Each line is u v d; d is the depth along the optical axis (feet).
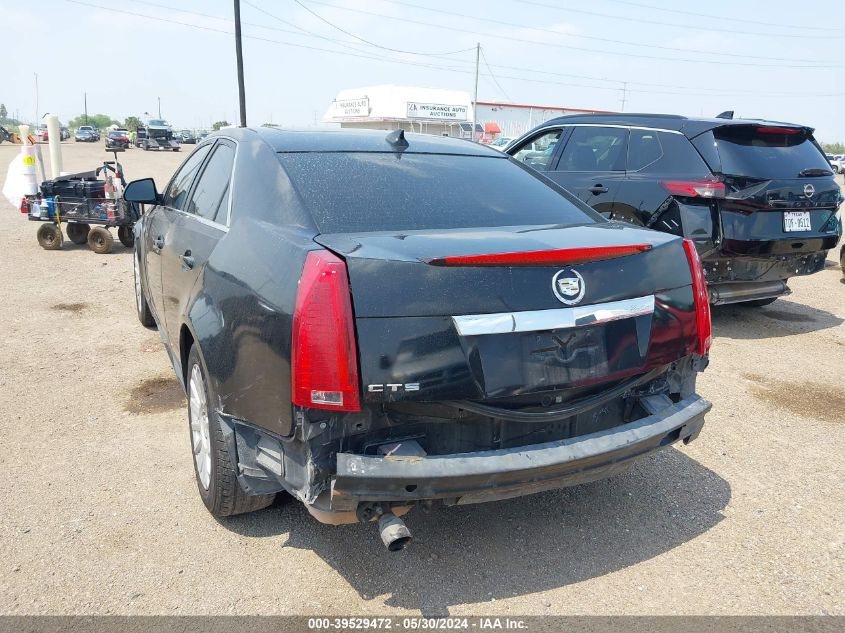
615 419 9.55
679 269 9.57
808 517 11.05
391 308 7.71
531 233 9.32
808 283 28.84
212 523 10.52
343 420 7.82
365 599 8.91
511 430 8.68
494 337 8.08
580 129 23.47
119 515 10.66
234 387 8.81
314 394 7.64
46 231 32.09
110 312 21.77
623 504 11.37
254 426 8.60
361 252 7.97
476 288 7.98
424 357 7.77
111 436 13.30
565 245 8.67
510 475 8.08
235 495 9.79
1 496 11.10
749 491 11.85
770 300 24.22
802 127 20.72
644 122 21.49
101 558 9.60
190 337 11.26
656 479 12.24
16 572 9.25
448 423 8.32
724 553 10.05
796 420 14.88
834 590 9.25
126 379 16.21
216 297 9.54
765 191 18.93
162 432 13.52
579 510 11.16
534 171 12.54
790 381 17.24
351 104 170.19
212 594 8.93
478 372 7.98
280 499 11.21
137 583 9.11
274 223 9.49
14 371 16.52
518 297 8.14
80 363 17.19
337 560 9.70
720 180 19.07
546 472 8.29
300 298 7.79
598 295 8.64
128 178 69.51
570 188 22.68
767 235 19.24
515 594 9.07
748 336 21.13
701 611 8.80
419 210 9.94
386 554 9.86
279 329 8.00
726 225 19.03
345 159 10.77
